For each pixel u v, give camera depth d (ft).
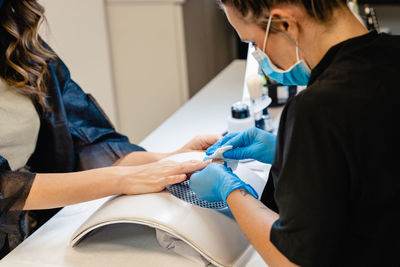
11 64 4.07
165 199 3.30
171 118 5.72
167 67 8.35
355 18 2.59
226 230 3.22
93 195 3.56
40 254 3.40
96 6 7.54
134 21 8.10
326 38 2.54
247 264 3.16
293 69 2.80
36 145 4.56
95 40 7.71
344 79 2.38
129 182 3.48
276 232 2.49
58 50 7.54
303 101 2.35
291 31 2.54
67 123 4.50
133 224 3.62
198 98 6.28
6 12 4.03
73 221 3.77
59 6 7.32
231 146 3.33
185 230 3.10
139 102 8.70
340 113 2.30
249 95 4.93
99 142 4.62
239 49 9.70
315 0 2.42
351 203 2.40
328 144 2.30
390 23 8.67
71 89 4.77
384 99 2.33
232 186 2.99
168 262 3.22
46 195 3.57
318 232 2.31
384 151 2.30
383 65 2.42
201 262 3.19
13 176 3.60
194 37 8.61
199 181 3.27
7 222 3.65
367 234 2.43
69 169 4.53
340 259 2.49
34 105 4.29
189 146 4.35
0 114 4.05
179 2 7.75
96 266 3.24
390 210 2.38
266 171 4.22
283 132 2.51
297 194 2.35
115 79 8.54
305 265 2.36
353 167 2.29
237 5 2.57
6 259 3.37
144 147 5.02
